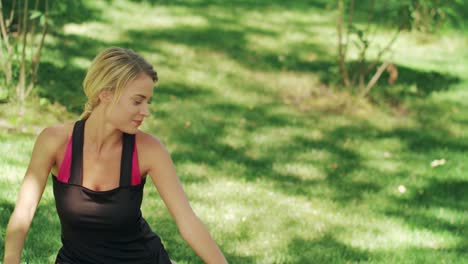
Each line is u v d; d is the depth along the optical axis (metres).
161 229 4.81
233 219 5.15
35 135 6.05
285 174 6.23
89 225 2.53
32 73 6.59
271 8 12.41
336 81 8.59
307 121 7.68
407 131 7.76
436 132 7.84
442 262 4.86
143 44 9.40
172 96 7.75
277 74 9.07
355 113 8.10
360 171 6.51
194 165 6.08
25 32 6.45
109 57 2.40
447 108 8.64
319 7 12.94
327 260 4.73
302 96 8.43
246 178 5.98
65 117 6.56
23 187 2.52
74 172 2.49
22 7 9.34
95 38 9.18
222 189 5.67
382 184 6.28
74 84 7.39
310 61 9.80
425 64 10.46
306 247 4.88
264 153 6.64
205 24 10.83
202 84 8.32
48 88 7.06
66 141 2.52
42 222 4.59
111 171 2.51
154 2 11.55
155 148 2.56
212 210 5.24
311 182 6.14
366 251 4.92
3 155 5.52
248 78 8.79
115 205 2.51
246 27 11.01
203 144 6.62
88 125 2.51
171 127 6.92
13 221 2.48
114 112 2.40
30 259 4.12
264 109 7.86
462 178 6.60
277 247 4.83
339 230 5.23
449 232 5.41
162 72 8.47
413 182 6.38
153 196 5.30
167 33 10.05
